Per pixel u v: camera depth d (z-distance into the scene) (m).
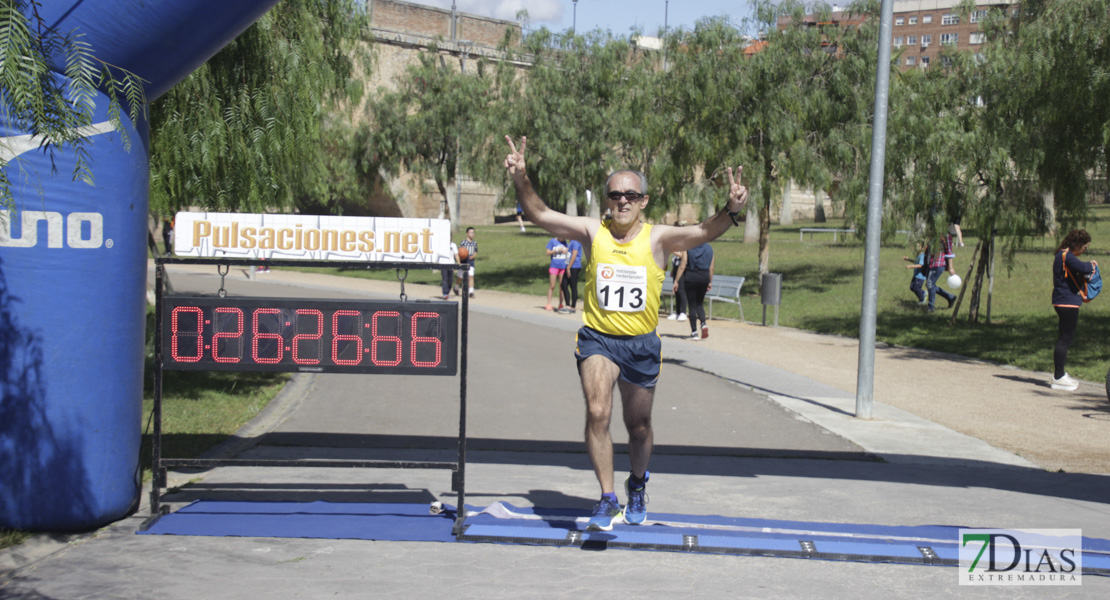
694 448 7.25
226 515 5.05
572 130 26.77
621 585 4.03
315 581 4.05
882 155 8.38
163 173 8.93
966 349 13.69
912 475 6.36
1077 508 5.45
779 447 7.30
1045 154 13.83
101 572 4.14
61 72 4.26
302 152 10.23
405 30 50.81
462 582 4.05
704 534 4.70
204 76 8.46
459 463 4.86
